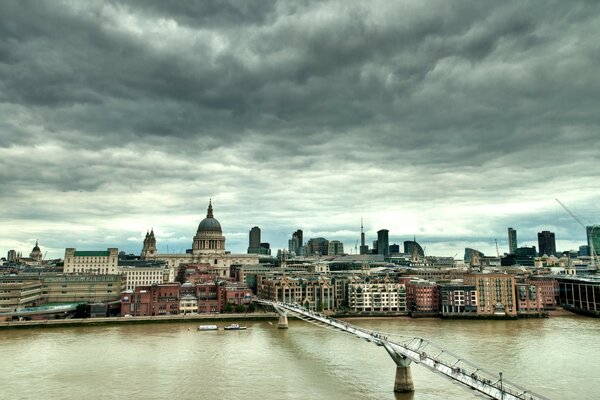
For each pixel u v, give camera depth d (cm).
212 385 14275
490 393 10606
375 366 16512
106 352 19012
